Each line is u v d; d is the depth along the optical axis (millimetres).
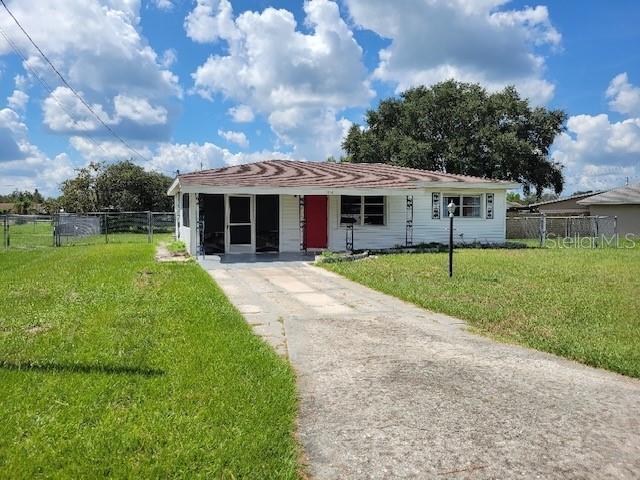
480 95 39719
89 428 3580
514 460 3391
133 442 3383
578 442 3635
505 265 13461
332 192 16516
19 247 19859
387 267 12930
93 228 28344
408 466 3316
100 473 3047
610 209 31453
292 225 17359
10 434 3475
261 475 3109
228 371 4805
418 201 19219
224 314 7312
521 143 37344
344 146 43719
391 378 4941
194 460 3225
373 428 3855
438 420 3990
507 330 6758
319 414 4109
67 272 11680
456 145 38375
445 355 5699
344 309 8258
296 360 5508
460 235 19953
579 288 9820
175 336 6027
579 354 5641
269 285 10688
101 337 5906
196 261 14453
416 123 40312
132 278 10695
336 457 3430
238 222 16891
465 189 19875
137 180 41594
